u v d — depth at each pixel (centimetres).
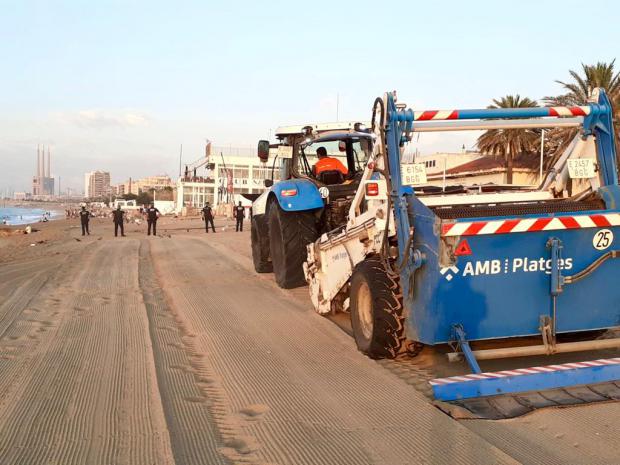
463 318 461
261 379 507
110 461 354
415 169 502
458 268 451
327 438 381
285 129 974
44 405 449
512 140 3111
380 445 368
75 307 845
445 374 505
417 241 477
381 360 549
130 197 18062
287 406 441
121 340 646
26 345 633
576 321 481
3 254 2069
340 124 953
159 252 1698
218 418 420
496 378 425
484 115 508
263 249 1129
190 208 7825
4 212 19312
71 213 11612
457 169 3712
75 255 1666
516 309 468
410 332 496
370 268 532
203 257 1517
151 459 355
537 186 650
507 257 457
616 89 2783
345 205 851
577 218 454
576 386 435
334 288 684
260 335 664
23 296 949
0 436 392
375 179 565
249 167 7469
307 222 912
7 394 476
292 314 774
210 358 575
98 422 414
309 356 576
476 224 441
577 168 520
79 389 485
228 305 840
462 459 343
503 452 350
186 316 769
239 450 367
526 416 399
